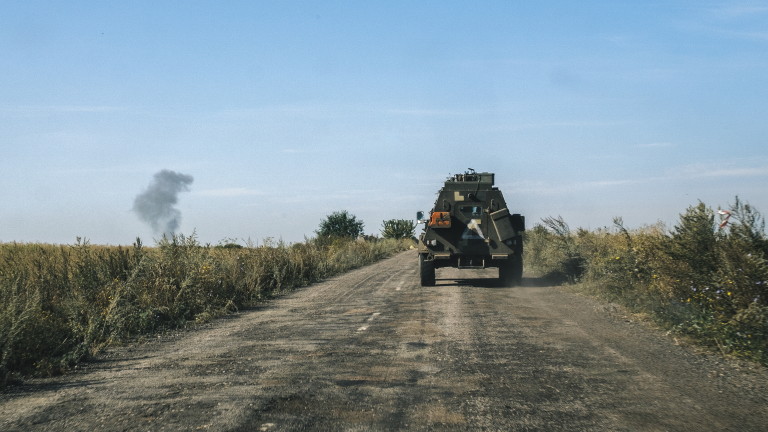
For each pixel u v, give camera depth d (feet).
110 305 33.30
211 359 26.08
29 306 28.17
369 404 18.67
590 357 25.35
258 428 16.44
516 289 54.90
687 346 27.68
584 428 16.33
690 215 35.24
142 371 24.18
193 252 50.16
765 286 27.45
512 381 21.40
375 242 150.41
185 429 16.53
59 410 18.81
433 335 31.09
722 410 17.88
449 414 17.61
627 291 42.78
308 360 25.30
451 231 59.72
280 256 66.18
